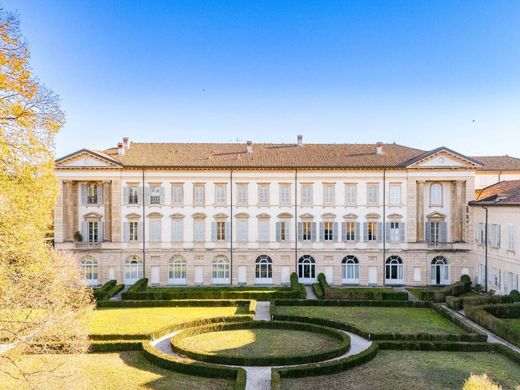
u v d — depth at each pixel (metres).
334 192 64.88
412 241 64.25
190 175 64.75
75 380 24.64
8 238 24.17
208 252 64.88
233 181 64.88
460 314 47.62
